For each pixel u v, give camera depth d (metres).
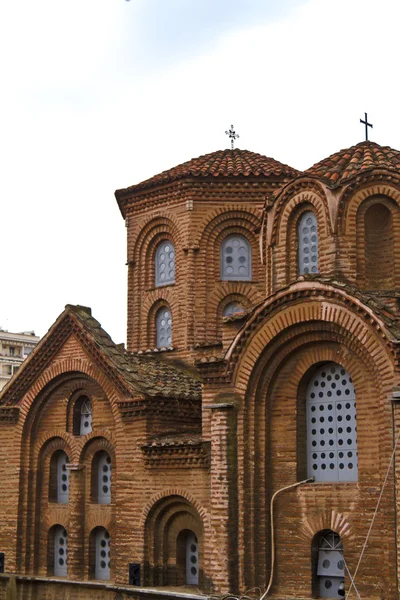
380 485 23.89
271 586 25.86
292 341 26.23
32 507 33.75
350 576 24.23
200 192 36.09
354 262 27.03
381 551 23.69
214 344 30.97
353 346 24.88
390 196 27.23
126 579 29.34
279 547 26.02
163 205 37.19
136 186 37.72
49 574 33.12
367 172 27.34
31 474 33.97
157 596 27.98
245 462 26.56
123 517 29.86
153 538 29.16
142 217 37.91
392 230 27.28
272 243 29.08
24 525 33.62
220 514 26.55
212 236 36.06
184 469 28.42
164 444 28.67
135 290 37.75
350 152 30.30
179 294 36.03
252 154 39.16
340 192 27.27
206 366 27.67
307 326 25.69
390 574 23.14
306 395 26.62
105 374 31.39
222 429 26.86
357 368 24.92
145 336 37.06
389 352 23.72
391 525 23.36
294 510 25.92
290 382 26.52
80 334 32.44
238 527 26.42
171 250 37.06
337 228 27.19
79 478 32.41
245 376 26.78
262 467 26.50
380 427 23.95
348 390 25.73
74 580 31.59
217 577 26.34
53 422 33.69
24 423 34.06
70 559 32.03
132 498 29.69
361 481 24.48
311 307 25.39
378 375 24.08
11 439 34.38
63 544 33.25
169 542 29.12
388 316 24.23
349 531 24.59
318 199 27.86
